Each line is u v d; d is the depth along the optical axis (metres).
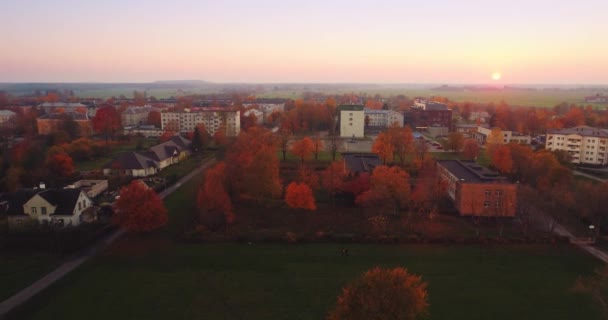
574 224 82.75
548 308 51.56
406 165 136.25
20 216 78.75
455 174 97.31
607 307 49.94
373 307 36.66
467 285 57.50
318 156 158.12
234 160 109.06
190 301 52.66
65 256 66.62
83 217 82.00
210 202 80.00
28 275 59.88
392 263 64.62
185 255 67.06
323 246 71.19
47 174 109.06
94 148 153.88
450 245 72.06
